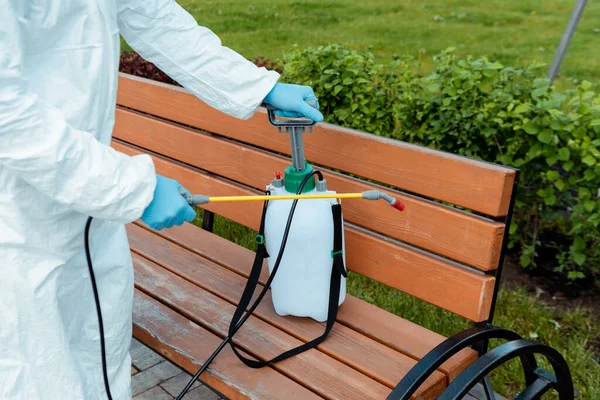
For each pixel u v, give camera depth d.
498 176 1.50
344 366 1.56
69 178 1.13
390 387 1.49
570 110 2.79
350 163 1.84
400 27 7.59
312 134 1.92
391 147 1.72
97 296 1.39
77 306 1.40
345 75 3.08
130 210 1.19
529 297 2.80
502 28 7.46
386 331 1.69
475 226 1.56
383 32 7.35
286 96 1.56
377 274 1.82
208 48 1.55
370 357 1.59
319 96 3.15
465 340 1.41
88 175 1.13
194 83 1.58
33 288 1.26
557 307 2.75
